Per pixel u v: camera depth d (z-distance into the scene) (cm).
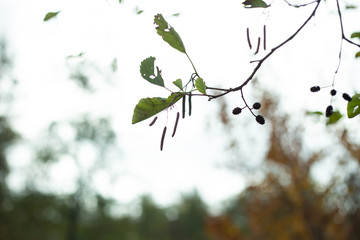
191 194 6200
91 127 3083
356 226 928
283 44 181
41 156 2884
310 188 997
